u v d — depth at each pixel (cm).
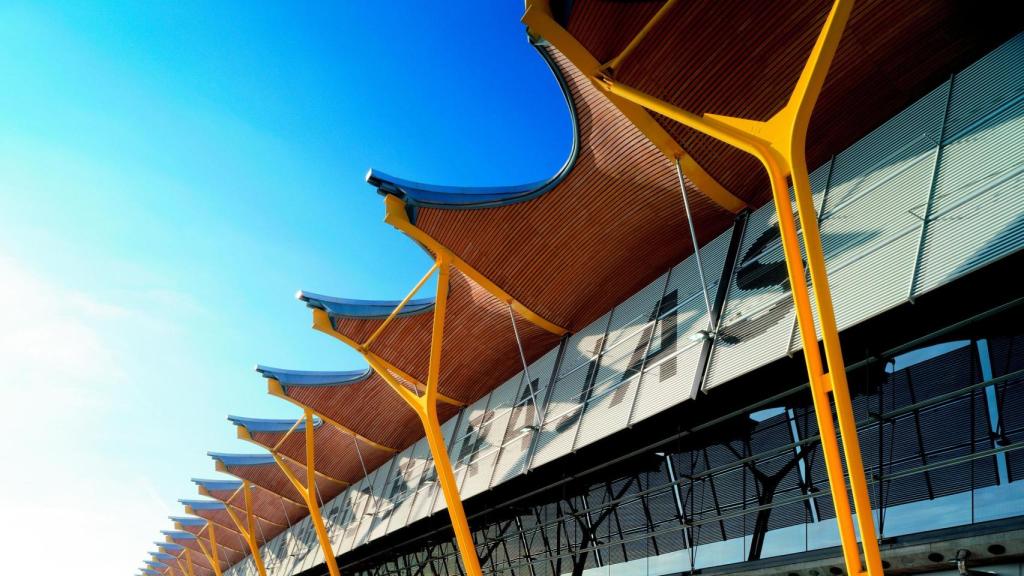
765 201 1584
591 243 1841
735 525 1477
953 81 1237
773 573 1354
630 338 1786
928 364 1166
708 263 1631
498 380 2511
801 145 927
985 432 1079
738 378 1334
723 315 1467
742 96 1373
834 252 1281
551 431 1889
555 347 2212
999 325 1066
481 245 1908
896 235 1166
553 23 1239
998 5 1143
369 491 3303
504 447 2116
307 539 4175
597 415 1712
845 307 1188
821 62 891
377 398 3003
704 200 1603
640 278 1906
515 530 2255
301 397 3006
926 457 1160
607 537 1834
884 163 1288
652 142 1459
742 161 1501
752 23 1241
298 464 3753
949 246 1062
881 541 1203
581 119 1521
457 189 1769
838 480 923
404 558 3161
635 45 1232
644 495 1711
